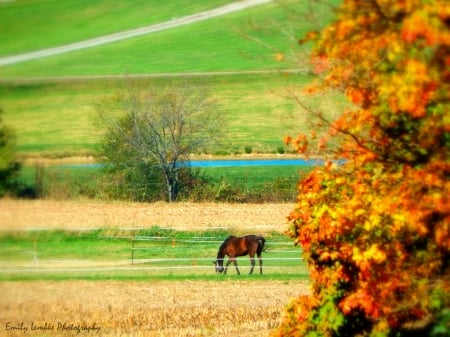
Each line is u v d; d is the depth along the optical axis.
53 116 64.88
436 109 12.64
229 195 48.38
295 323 16.92
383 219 13.91
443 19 11.16
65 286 28.88
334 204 14.70
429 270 14.14
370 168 14.24
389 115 13.46
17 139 57.06
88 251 36.50
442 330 14.55
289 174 50.56
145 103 58.44
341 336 16.02
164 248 37.44
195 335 22.03
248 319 23.91
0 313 24.34
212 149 57.66
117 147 53.09
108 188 50.28
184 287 29.16
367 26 12.55
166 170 51.62
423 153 13.59
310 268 16.02
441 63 11.78
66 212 43.12
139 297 27.27
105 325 23.20
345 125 13.87
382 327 14.73
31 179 49.62
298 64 13.53
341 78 13.30
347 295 15.57
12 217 41.12
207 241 38.69
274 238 39.12
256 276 31.36
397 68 12.34
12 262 33.31
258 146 58.72
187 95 61.22
